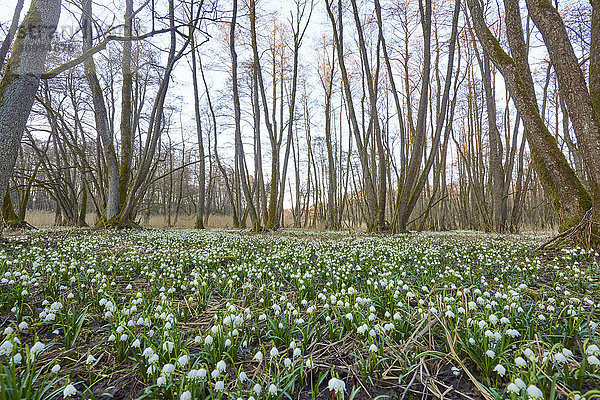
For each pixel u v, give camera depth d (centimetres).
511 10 880
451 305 326
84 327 324
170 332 288
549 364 216
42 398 206
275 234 1552
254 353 274
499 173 1873
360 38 1592
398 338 282
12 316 336
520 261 670
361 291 423
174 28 874
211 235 1364
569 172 734
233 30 1523
